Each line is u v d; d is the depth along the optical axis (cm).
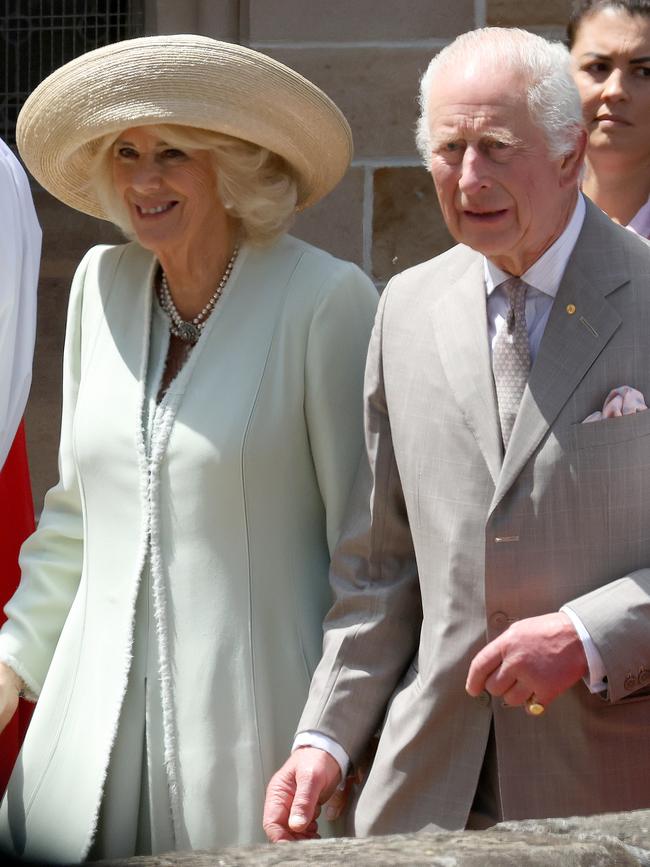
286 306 1066
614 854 541
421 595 978
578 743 903
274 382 1052
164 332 1093
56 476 1806
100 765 1033
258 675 1029
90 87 1049
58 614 1123
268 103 1040
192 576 1036
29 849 1044
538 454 893
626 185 1191
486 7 1583
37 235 1308
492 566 898
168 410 1054
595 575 888
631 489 884
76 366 1138
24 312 1280
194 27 1683
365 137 1611
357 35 1600
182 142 1038
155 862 536
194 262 1077
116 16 1767
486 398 920
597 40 1170
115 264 1136
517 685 860
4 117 1808
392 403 969
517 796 906
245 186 1059
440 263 995
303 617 1050
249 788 1017
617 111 1170
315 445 1058
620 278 912
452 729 933
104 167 1091
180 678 1031
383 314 995
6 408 1270
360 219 1619
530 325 930
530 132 880
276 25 1606
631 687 858
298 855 537
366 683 980
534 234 898
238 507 1038
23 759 1070
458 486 926
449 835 568
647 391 891
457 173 895
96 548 1071
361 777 998
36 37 1791
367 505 999
